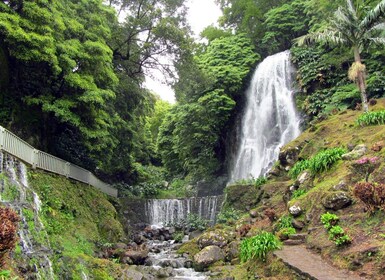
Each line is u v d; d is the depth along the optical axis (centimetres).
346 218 920
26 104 1514
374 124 1459
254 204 1616
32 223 790
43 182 1143
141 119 2605
